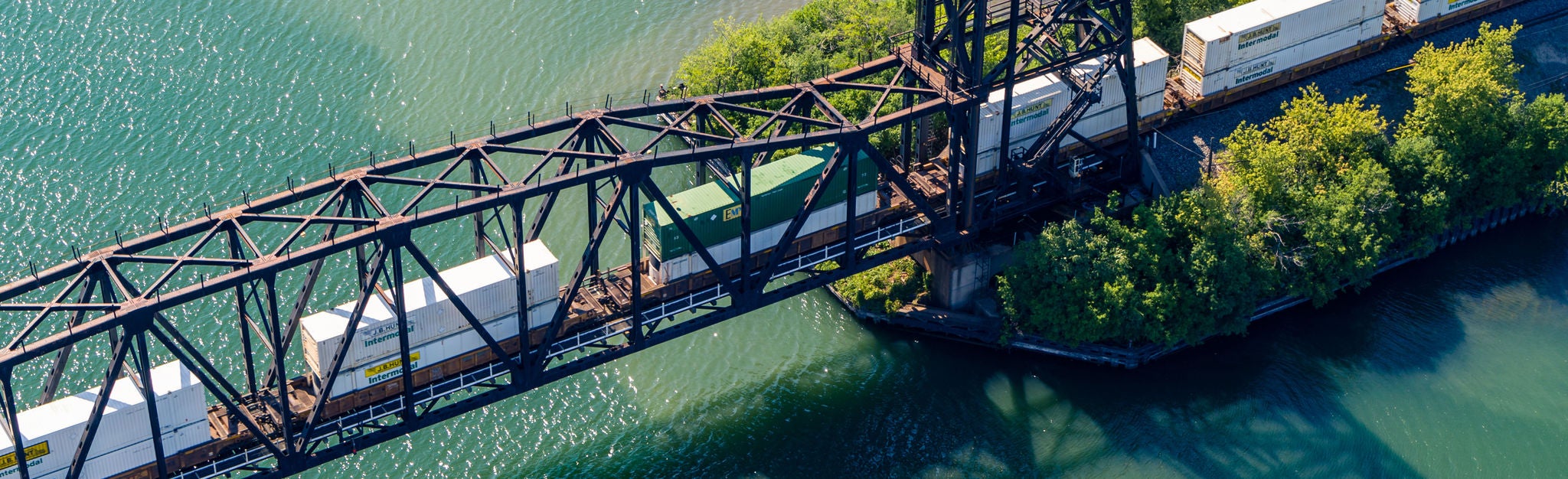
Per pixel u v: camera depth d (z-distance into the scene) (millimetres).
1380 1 128500
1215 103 125438
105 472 89250
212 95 138125
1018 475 105312
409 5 150500
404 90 139875
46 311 83250
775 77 127938
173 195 126875
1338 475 105438
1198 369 113125
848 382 111875
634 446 106312
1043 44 120438
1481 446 107562
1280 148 114625
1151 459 106562
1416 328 116625
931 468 105688
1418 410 110000
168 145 132250
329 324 91938
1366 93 129125
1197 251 110500
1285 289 116812
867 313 116062
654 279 103500
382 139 134000
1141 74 117812
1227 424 109000
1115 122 119062
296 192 91562
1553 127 123312
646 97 101000
